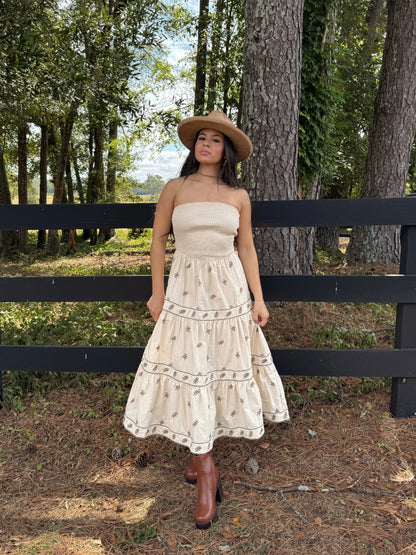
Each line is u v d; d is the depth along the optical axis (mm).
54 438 2699
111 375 3441
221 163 2176
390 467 2414
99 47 6582
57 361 2934
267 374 2283
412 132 7578
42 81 6250
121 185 22781
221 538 1961
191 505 2174
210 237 2035
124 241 17766
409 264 2789
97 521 2066
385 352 2812
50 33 5766
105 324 4141
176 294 2098
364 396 3148
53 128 20188
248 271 2268
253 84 4312
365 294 2791
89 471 2428
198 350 2062
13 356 2941
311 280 2789
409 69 7270
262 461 2502
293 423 2840
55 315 4730
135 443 2666
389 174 7609
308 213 2727
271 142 4320
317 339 3814
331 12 5906
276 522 2051
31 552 1876
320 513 2105
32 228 2824
